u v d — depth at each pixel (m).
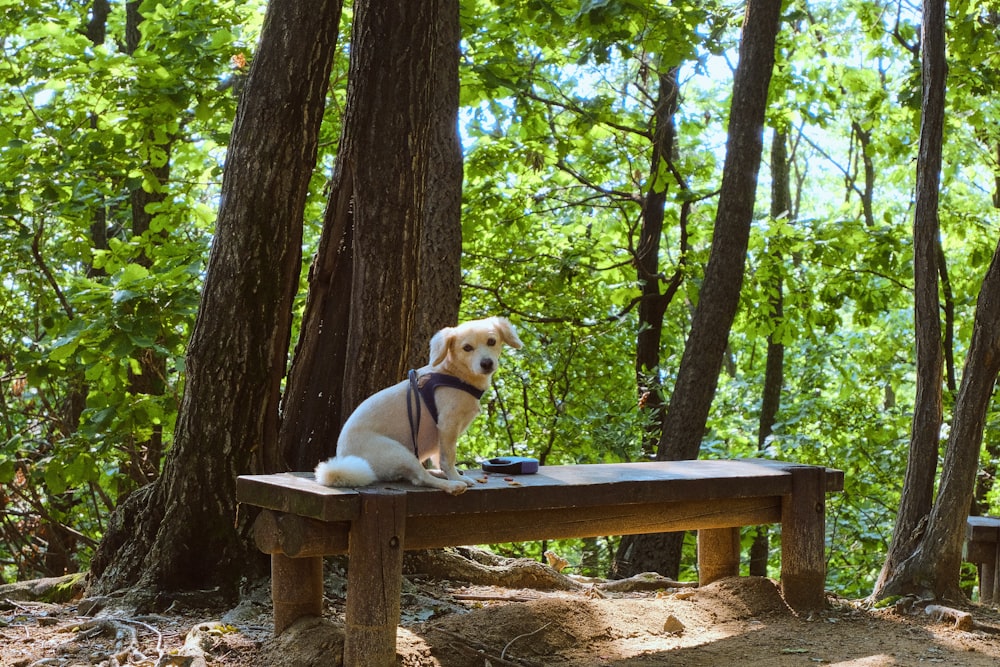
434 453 4.16
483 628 4.26
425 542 3.94
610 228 13.27
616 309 12.82
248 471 5.20
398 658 3.79
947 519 5.57
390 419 4.03
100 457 7.34
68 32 8.03
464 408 3.98
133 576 5.15
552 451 11.74
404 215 5.37
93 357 6.66
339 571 5.35
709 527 4.97
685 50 8.58
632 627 4.63
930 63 5.87
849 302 18.91
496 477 4.26
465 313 12.02
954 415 5.70
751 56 7.95
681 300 14.73
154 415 6.92
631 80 12.32
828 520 11.58
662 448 8.01
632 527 4.62
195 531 5.08
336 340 5.58
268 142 5.18
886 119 12.09
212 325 5.16
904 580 5.59
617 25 8.69
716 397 15.47
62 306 8.98
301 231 5.40
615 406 11.50
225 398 5.14
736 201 7.92
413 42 5.35
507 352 11.27
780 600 5.19
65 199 7.64
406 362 5.48
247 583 5.07
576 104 10.66
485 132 11.22
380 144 5.33
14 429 10.89
